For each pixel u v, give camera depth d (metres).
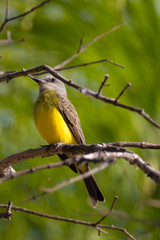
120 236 11.73
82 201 11.84
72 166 9.50
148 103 11.89
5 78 7.44
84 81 12.10
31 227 11.73
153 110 11.91
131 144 6.94
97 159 5.40
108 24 12.16
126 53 12.02
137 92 11.92
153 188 11.94
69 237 11.73
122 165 11.94
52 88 10.23
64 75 11.91
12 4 12.20
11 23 12.09
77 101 11.95
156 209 11.98
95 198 9.03
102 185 12.05
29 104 11.95
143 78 11.99
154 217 11.95
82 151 7.62
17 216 11.70
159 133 11.84
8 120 11.70
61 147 8.19
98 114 11.90
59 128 9.45
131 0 12.48
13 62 11.87
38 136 11.84
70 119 9.65
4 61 11.84
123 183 11.98
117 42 12.05
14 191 11.51
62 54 12.12
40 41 12.16
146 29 12.29
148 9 12.43
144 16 12.34
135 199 11.91
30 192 11.56
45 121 9.45
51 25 12.26
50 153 8.34
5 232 11.57
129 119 11.80
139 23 12.30
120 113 11.83
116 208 11.89
